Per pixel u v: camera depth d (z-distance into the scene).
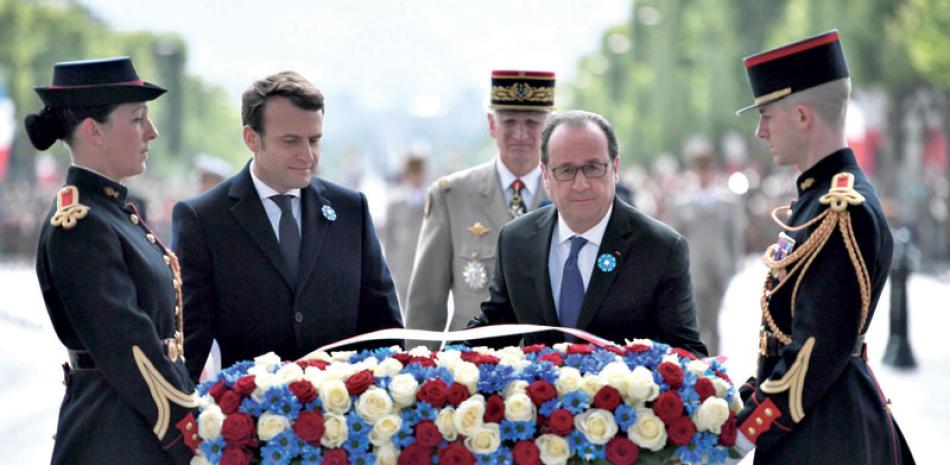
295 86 11.60
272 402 10.17
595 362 10.43
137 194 22.56
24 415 23.52
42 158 109.50
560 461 10.11
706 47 105.31
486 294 14.58
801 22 75.56
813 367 10.08
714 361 10.61
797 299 10.28
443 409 10.20
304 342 11.88
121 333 10.14
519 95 14.38
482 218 14.64
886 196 77.81
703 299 28.58
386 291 12.38
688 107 122.12
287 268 11.91
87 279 10.18
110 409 10.36
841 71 10.54
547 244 11.59
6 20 106.56
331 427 10.14
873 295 10.40
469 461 10.12
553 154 11.08
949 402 24.05
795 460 10.30
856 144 37.66
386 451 10.20
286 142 11.62
